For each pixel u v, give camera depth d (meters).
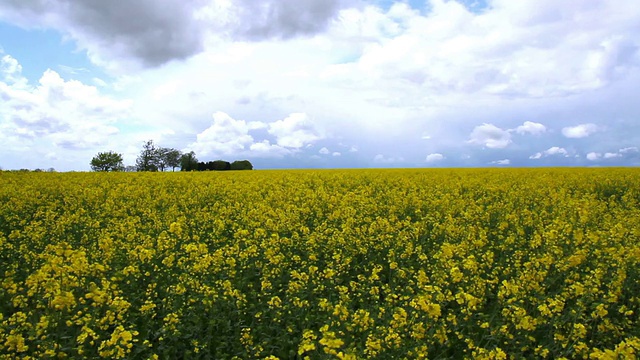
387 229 13.36
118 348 6.00
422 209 17.88
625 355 5.56
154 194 21.84
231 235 14.39
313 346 5.82
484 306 8.94
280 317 7.92
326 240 13.05
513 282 8.74
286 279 10.05
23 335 7.02
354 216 15.99
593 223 14.99
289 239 12.38
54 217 16.17
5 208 17.20
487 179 27.92
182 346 7.15
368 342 6.24
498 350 6.23
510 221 14.75
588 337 7.69
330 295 9.06
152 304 7.75
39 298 7.80
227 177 30.16
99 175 30.39
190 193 21.97
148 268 10.29
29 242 12.52
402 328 7.12
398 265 11.17
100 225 15.61
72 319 7.01
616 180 26.09
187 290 8.74
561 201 17.92
